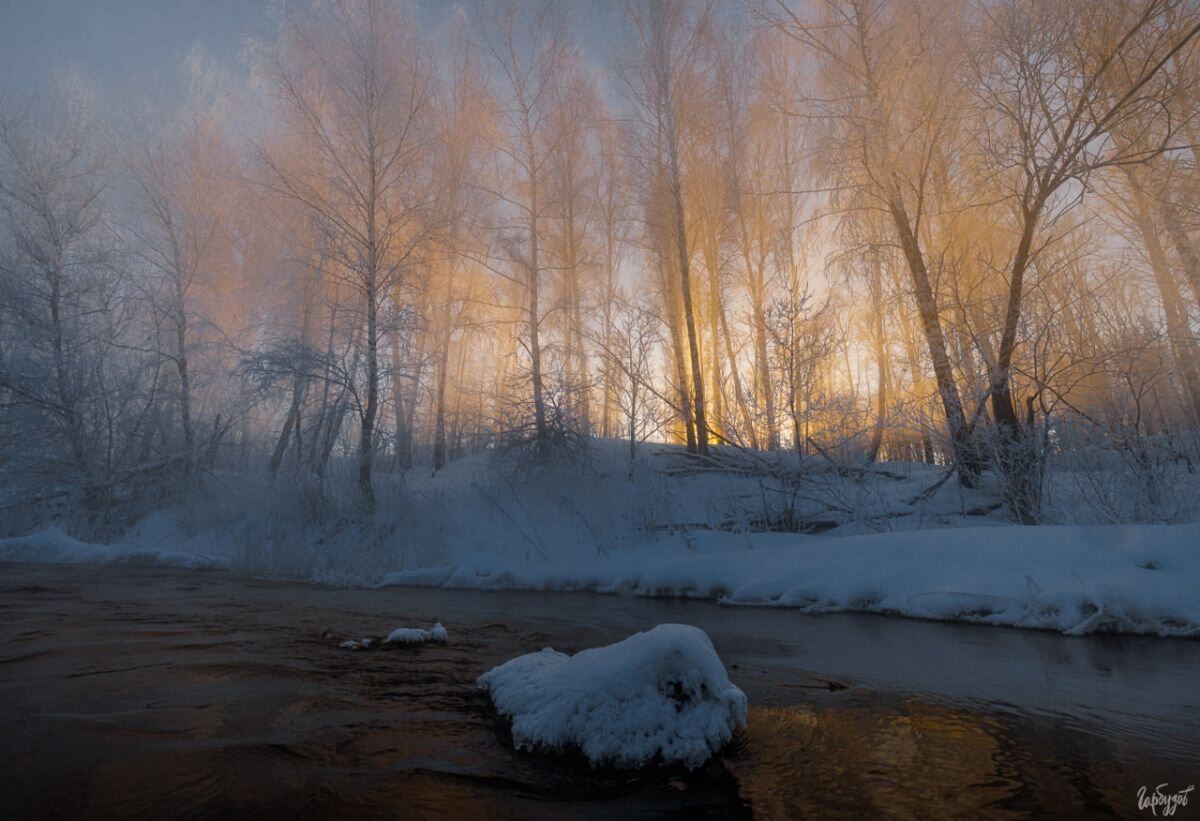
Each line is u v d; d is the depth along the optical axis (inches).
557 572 440.8
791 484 520.1
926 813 98.4
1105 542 292.5
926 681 180.5
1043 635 253.3
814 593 333.1
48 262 709.9
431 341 794.2
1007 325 465.4
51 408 689.6
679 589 386.3
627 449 649.6
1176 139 490.9
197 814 93.4
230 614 290.8
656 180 701.9
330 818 93.5
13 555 540.7
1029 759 120.8
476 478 625.6
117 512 682.2
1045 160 463.5
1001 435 444.1
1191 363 473.7
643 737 116.2
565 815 96.6
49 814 92.4
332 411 622.8
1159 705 156.9
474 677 176.2
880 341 711.1
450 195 759.1
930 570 320.2
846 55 588.4
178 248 767.7
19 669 175.9
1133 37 451.5
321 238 674.8
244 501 642.8
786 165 817.5
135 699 149.2
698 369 631.8
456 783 106.5
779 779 110.7
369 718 138.2
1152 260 526.9
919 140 547.8
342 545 531.5
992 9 474.6
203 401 786.8
